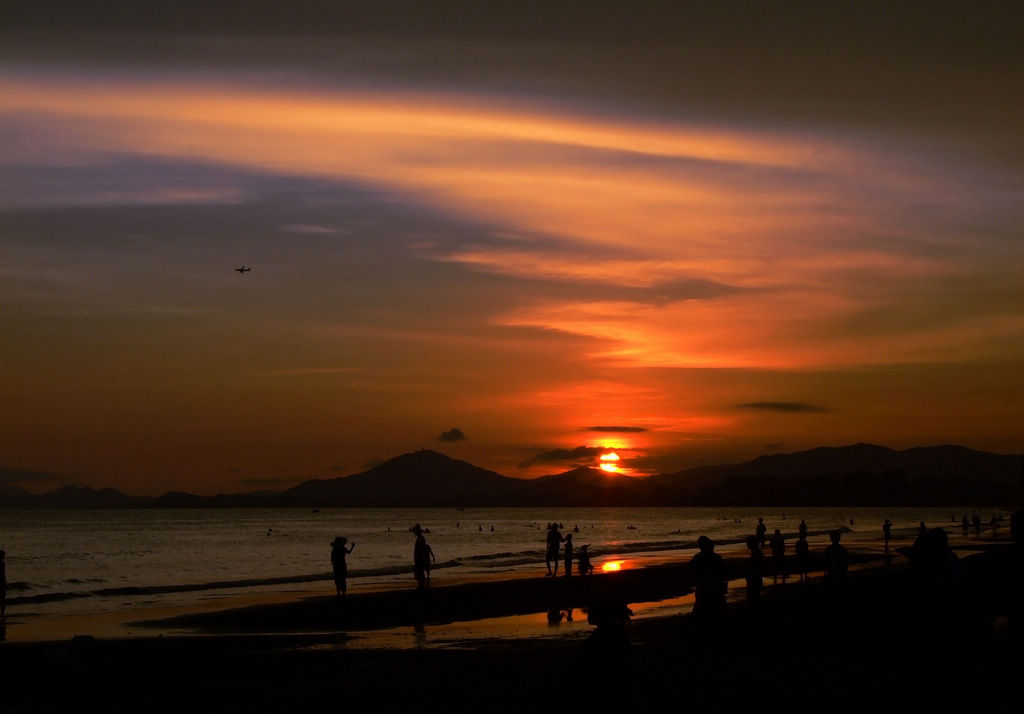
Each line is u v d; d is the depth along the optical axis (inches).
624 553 2741.1
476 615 1061.8
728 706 485.4
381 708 528.4
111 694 618.8
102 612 1184.2
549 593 1273.4
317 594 1453.0
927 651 387.2
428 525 7691.9
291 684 634.2
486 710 515.2
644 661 634.2
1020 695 327.3
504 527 7101.4
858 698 496.4
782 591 1233.4
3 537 5054.1
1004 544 2659.9
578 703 345.7
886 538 2393.0
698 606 711.1
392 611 1096.2
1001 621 490.6
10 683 660.7
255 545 4047.7
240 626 999.6
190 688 636.1
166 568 2506.2
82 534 5516.7
